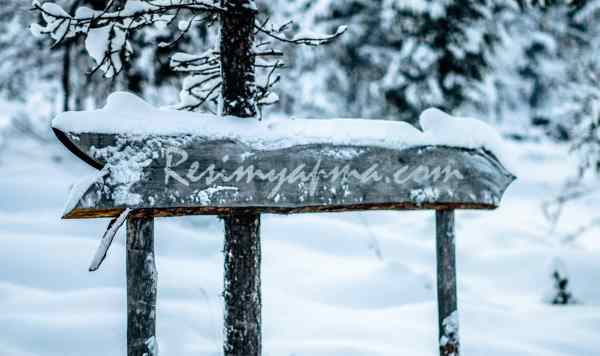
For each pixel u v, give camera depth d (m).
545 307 7.90
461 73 13.87
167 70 9.52
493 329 6.42
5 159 13.27
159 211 3.13
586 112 10.90
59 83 15.59
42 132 15.49
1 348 4.91
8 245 7.53
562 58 26.09
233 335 3.48
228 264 3.52
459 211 14.37
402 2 13.69
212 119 3.31
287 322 6.26
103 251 2.88
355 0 15.85
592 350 5.92
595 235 13.87
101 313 5.90
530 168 21.28
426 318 6.54
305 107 16.59
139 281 3.14
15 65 13.91
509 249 11.15
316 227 10.36
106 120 3.02
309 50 14.81
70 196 2.90
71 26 3.71
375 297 7.61
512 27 25.62
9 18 12.29
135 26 3.89
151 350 3.14
